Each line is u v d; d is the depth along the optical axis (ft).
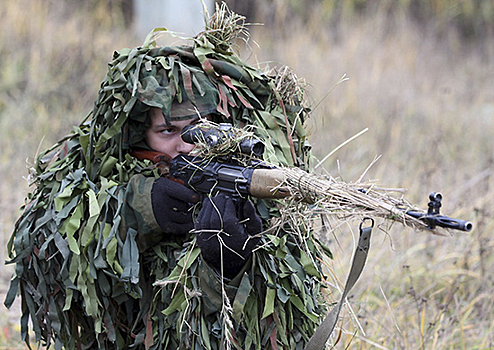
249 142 14.84
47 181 17.39
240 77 17.29
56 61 51.85
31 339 25.17
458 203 32.96
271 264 15.84
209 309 15.56
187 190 15.71
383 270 28.55
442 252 30.19
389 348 23.70
